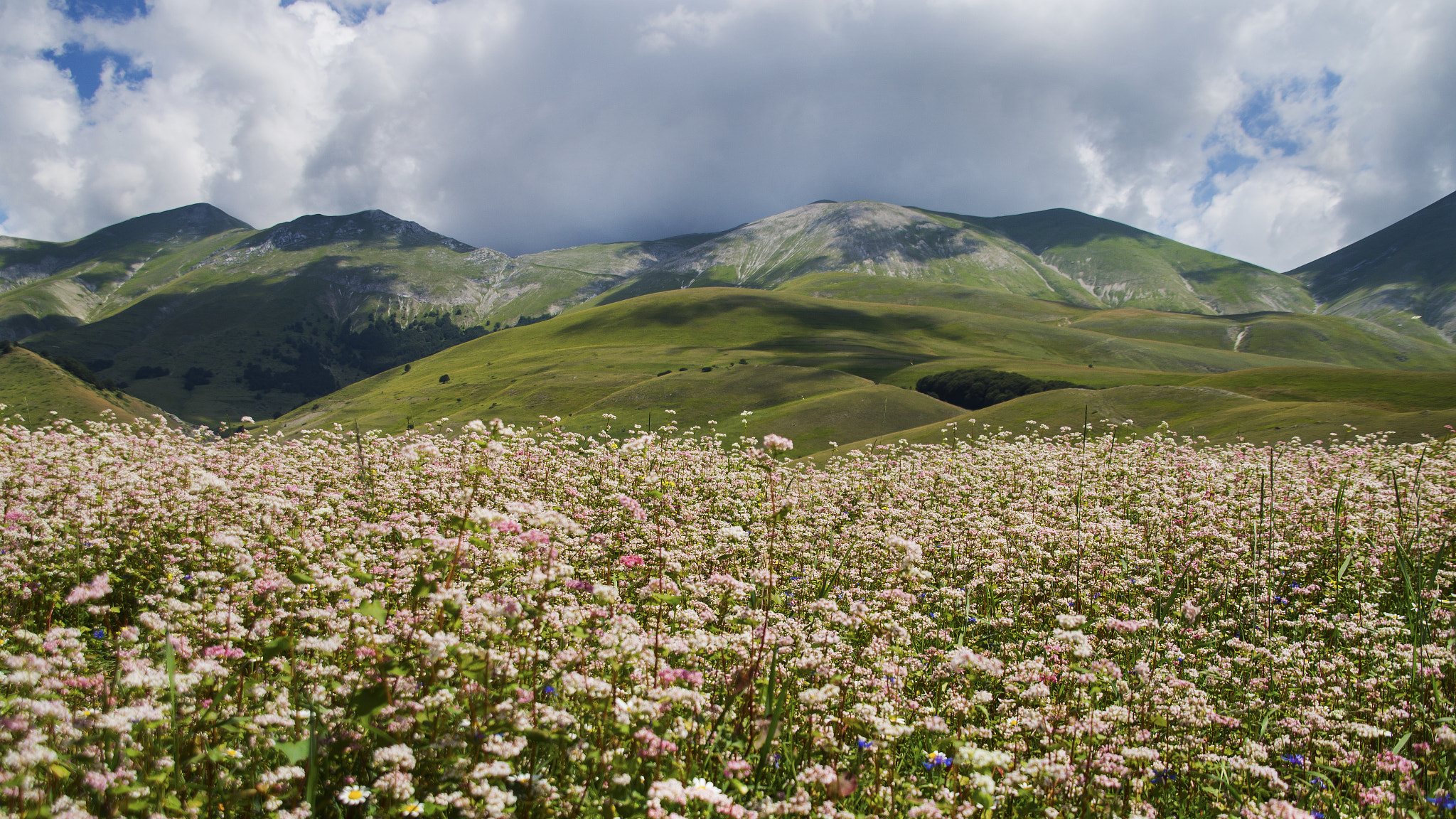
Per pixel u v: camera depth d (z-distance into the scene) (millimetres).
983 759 4922
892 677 6762
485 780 4375
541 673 5977
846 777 4816
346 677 6082
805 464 20438
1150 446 21688
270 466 14188
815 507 14289
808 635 7410
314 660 6242
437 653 4836
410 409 184750
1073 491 15781
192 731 5027
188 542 9758
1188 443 24078
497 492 12547
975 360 196375
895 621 7785
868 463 19781
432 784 4863
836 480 17219
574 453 17625
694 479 15688
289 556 8602
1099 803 5527
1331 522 13227
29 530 9648
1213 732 7230
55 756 4277
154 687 5062
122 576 9672
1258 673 8477
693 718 5426
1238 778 6246
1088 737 6102
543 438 17094
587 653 5727
